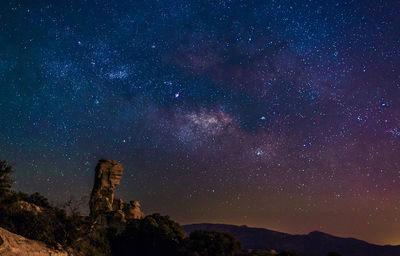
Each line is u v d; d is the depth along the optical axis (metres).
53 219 32.75
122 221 54.22
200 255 49.50
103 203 56.00
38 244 27.19
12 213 29.34
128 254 50.59
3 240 23.64
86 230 37.41
